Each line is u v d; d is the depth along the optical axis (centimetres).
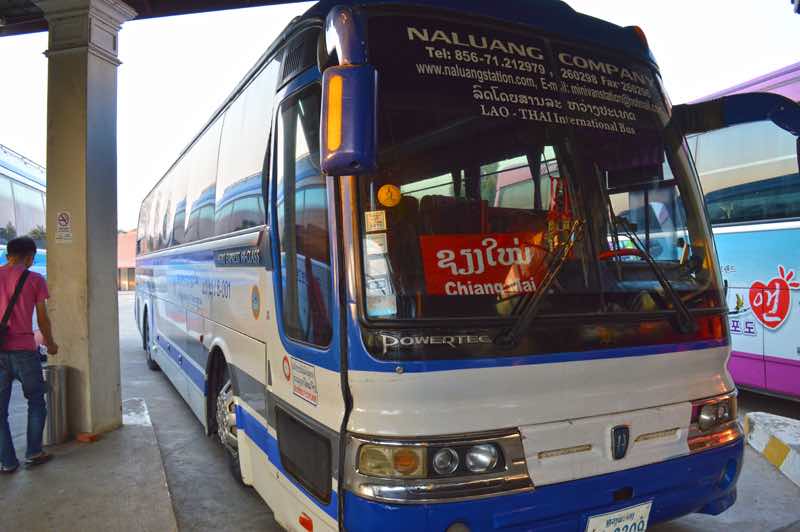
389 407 241
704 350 303
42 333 487
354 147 223
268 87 387
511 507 244
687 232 323
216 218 506
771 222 614
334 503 256
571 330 266
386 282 250
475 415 245
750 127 639
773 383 613
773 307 611
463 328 248
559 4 317
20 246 481
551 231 281
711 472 297
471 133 277
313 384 283
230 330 447
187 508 432
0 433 462
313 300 288
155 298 912
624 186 308
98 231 553
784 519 392
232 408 477
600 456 267
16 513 395
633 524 274
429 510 233
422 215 262
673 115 344
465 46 285
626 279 288
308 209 298
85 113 538
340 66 229
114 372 573
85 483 445
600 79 317
